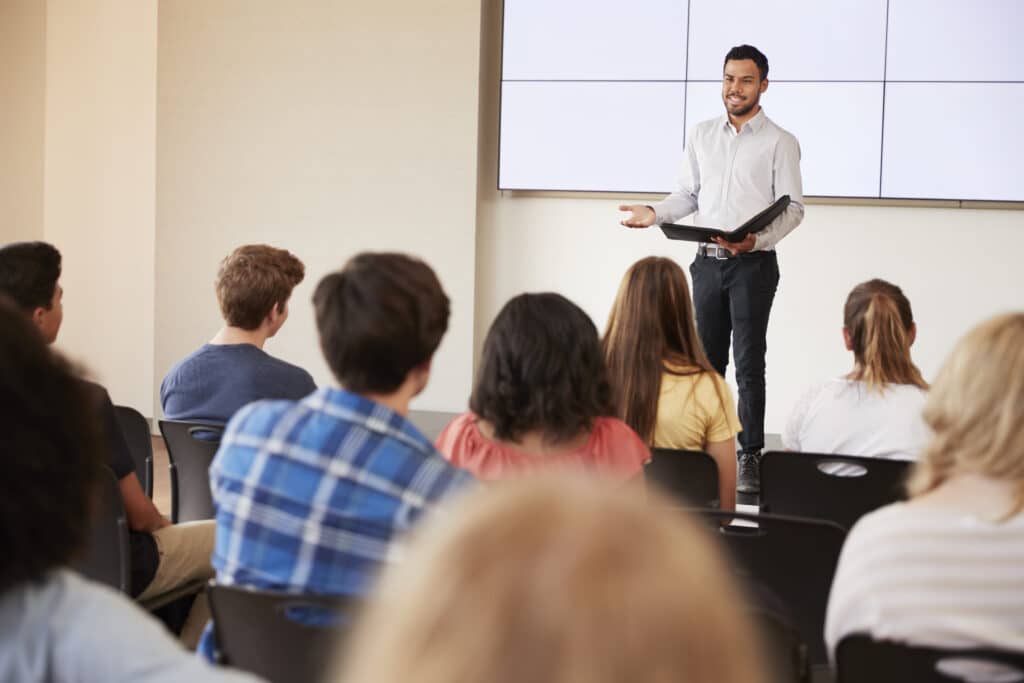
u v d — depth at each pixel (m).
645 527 0.44
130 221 7.79
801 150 7.03
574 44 7.19
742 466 5.29
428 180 7.29
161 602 2.85
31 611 1.07
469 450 2.40
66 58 7.80
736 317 5.34
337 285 1.85
